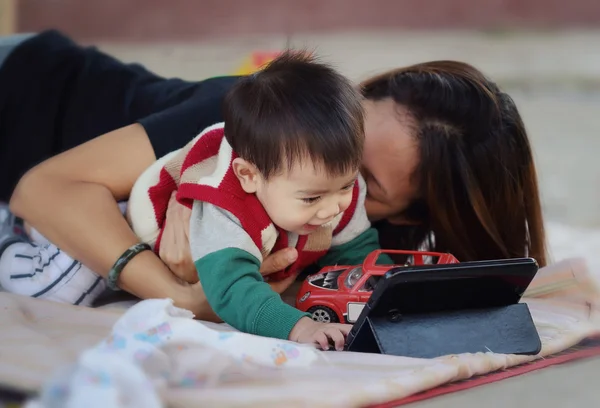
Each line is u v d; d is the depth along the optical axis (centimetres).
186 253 199
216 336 150
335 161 178
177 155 204
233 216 186
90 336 171
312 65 191
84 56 265
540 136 591
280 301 180
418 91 217
